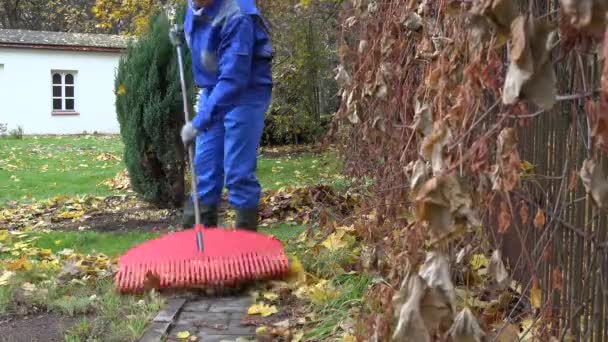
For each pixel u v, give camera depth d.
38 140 20.23
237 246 4.06
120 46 25.58
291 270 4.11
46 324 3.53
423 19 2.47
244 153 4.48
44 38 24.92
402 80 3.00
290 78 13.88
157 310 3.65
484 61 1.63
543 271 2.72
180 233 4.25
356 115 3.58
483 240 2.53
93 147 17.58
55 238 5.81
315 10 12.54
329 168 9.34
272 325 3.40
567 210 2.49
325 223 4.68
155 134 6.77
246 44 4.25
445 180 1.50
